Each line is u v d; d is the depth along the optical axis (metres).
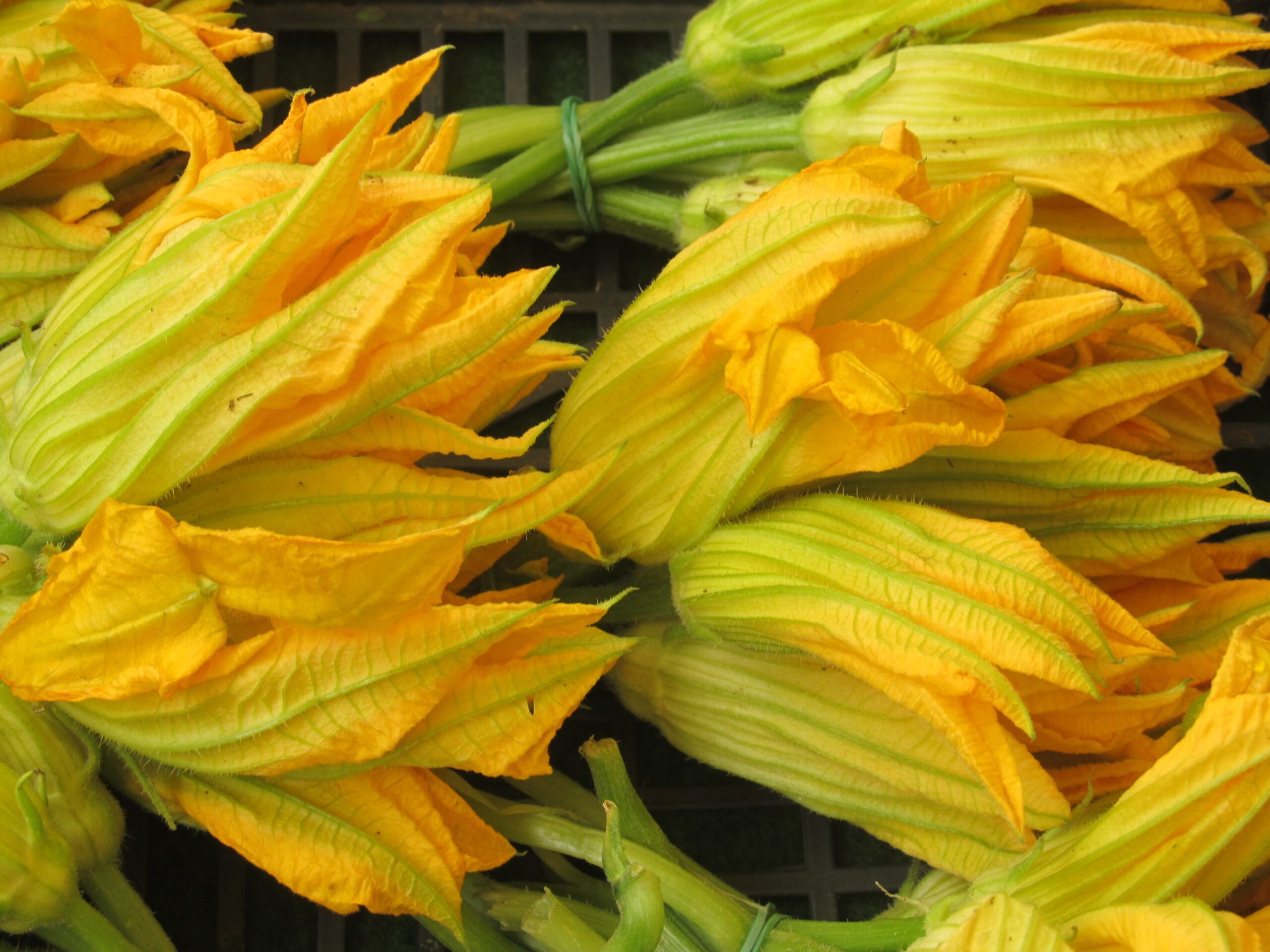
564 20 0.55
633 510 0.40
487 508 0.36
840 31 0.45
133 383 0.35
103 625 0.35
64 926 0.36
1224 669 0.37
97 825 0.37
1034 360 0.41
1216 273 0.46
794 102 0.46
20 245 0.43
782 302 0.37
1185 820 0.37
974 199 0.38
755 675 0.40
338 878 0.36
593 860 0.41
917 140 0.41
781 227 0.37
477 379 0.36
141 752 0.36
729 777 0.49
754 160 0.48
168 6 0.45
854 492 0.40
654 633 0.43
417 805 0.37
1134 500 0.40
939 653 0.36
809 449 0.38
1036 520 0.41
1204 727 0.37
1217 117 0.43
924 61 0.43
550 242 0.53
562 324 0.53
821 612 0.37
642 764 0.49
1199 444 0.45
